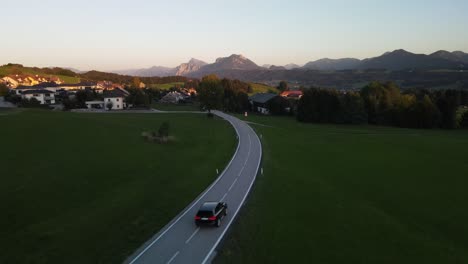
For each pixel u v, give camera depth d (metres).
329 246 25.11
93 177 36.84
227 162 50.03
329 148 63.22
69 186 33.44
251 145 63.25
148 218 28.45
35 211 27.59
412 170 48.22
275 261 22.53
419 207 34.56
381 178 44.16
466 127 116.75
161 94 196.75
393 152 60.31
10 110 76.62
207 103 111.19
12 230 24.47
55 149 45.16
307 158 54.28
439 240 27.52
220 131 81.06
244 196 34.84
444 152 60.62
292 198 34.91
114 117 89.31
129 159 45.44
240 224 27.83
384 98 121.00
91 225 26.06
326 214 31.19
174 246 23.86
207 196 34.91
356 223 29.61
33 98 113.75
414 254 24.88
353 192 38.44
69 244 23.08
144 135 61.38
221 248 23.61
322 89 119.62
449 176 45.44
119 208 29.73
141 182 37.31
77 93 132.25
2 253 21.50
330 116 113.44
